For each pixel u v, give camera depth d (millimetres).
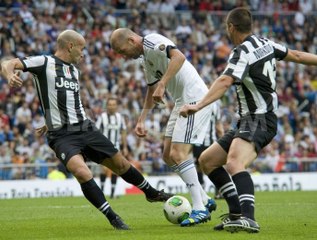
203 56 95625
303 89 96625
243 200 24828
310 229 27297
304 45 105938
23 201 55750
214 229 27078
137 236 24672
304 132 90000
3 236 26125
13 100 77312
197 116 30062
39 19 89188
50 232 27531
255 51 25297
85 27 91750
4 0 91438
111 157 29500
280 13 106375
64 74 28969
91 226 30000
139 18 96438
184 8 104438
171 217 29797
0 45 84375
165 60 29328
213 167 27562
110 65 88812
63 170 71125
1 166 68875
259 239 23234
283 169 80812
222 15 102000
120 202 52094
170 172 75625
